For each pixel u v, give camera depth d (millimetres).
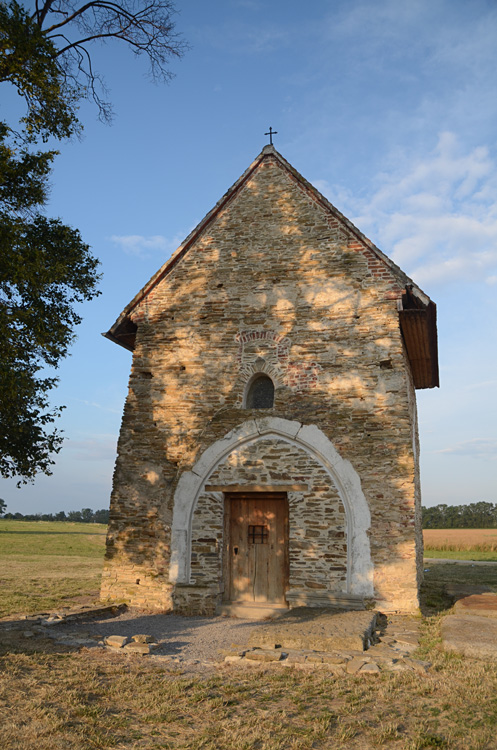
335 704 5375
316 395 10992
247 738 4535
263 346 11617
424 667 6324
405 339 12398
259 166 13023
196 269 12562
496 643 7062
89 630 8656
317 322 11422
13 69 9234
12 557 23719
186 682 5922
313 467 10570
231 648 7590
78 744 4332
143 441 11656
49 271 9703
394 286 11117
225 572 10852
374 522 10000
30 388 10008
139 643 7633
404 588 9586
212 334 11992
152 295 12680
